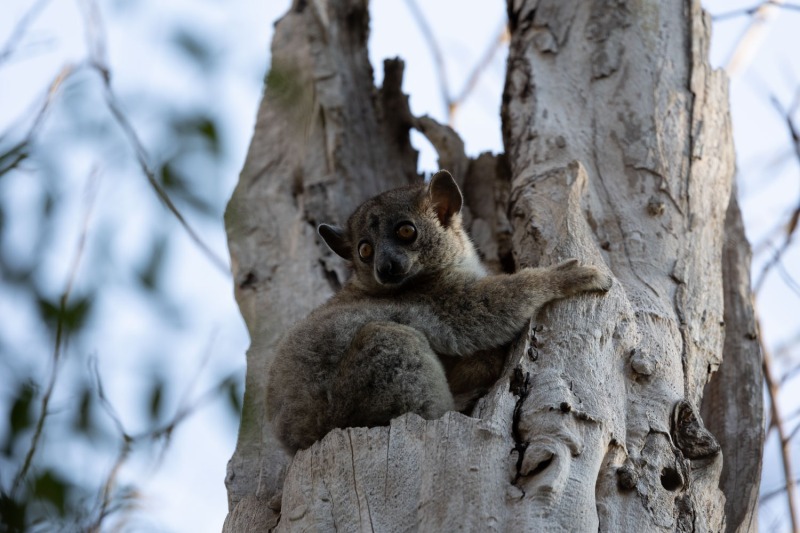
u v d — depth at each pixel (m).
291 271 12.99
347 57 15.37
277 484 9.95
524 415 8.19
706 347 10.30
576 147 11.70
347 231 11.97
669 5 13.02
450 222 11.55
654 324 9.70
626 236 10.80
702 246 11.07
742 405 11.67
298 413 9.33
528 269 10.09
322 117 14.52
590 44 12.70
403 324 9.95
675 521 8.08
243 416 8.23
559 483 7.54
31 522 6.67
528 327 9.47
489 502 7.46
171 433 7.79
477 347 10.02
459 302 10.19
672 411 8.85
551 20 13.06
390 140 14.91
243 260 13.23
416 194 11.55
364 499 7.80
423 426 8.07
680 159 11.58
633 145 11.59
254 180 14.18
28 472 6.72
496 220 13.44
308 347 9.55
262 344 12.13
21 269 6.90
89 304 6.96
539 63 12.67
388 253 10.98
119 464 7.52
